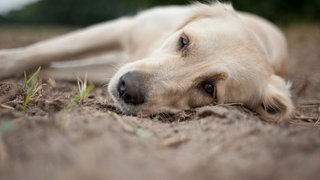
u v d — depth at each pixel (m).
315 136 0.41
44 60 0.76
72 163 0.32
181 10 0.83
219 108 0.53
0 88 0.57
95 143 0.36
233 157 0.37
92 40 0.82
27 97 0.49
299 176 0.33
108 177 0.30
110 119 0.45
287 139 0.40
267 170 0.34
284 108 0.65
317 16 2.26
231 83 0.61
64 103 0.51
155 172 0.32
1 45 1.43
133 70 0.58
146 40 0.80
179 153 0.38
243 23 0.70
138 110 0.57
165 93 0.58
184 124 0.49
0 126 0.39
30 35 2.02
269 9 2.25
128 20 0.88
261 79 0.66
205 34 0.63
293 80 1.03
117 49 0.87
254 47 0.66
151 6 2.27
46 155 0.34
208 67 0.60
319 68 1.26
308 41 1.94
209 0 0.78
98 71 0.85
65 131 0.39
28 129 0.39
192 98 0.60
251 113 0.61
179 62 0.60
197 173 0.33
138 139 0.40
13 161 0.33
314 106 0.76
